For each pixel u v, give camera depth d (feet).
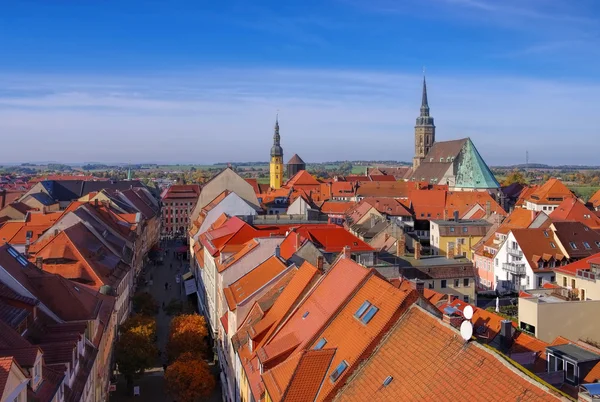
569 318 164.35
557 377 115.55
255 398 133.59
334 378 112.68
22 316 145.59
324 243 266.98
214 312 257.14
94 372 166.30
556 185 591.78
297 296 158.81
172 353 232.94
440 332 101.81
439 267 274.98
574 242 323.16
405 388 96.68
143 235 455.22
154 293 388.57
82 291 193.77
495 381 82.69
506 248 336.08
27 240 319.68
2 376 94.68
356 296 133.08
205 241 317.01
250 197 497.05
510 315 211.61
